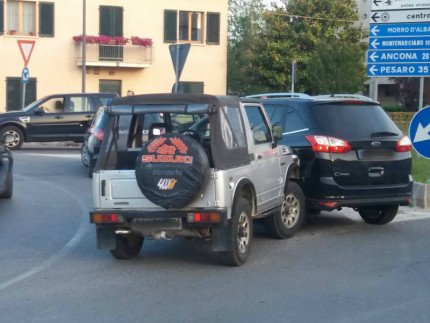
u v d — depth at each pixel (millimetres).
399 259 9734
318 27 48188
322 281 8789
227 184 8945
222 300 8141
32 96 37719
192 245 10617
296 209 10969
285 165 10719
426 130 13102
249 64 53406
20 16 37344
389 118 11469
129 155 9805
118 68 39594
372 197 10898
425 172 15641
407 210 12883
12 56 37156
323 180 10797
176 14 40188
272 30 49656
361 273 9109
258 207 9883
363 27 52438
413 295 8297
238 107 9633
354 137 10891
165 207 8852
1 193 13875
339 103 11188
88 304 8055
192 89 40875
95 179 9164
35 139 23641
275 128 10547
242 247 9438
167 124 10500
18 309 7922
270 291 8430
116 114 9234
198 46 40781
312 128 10984
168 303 8062
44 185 16062
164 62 40312
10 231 11523
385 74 14969
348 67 43500
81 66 38344
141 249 10391
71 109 23891
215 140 8922
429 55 14641
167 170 8742
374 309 7855
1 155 13922
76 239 10992
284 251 10164
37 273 9227
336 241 10734
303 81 48250
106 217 9102
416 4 14648
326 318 7594
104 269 9391
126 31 39406
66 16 38031
